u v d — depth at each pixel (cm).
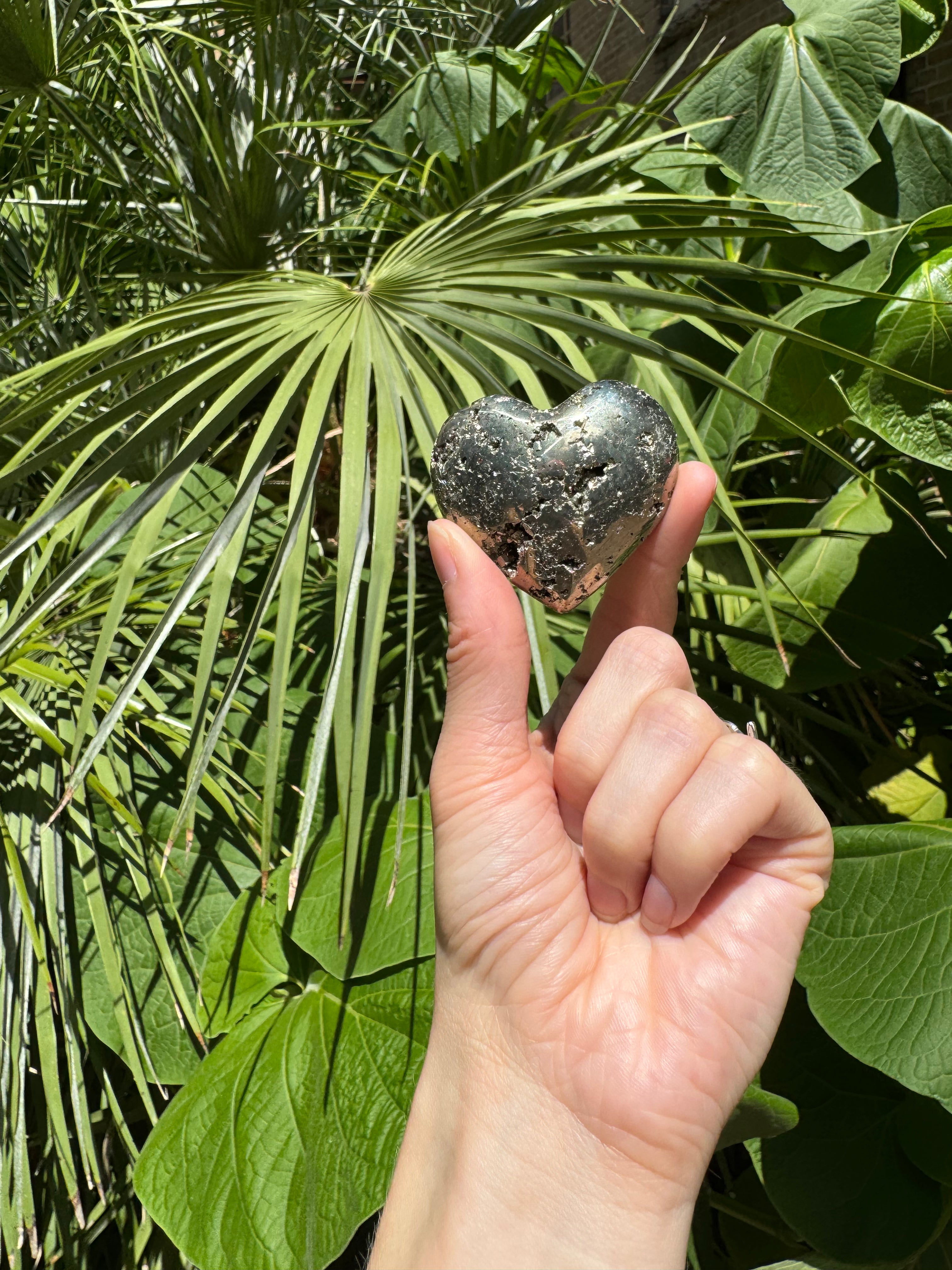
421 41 60
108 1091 32
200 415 49
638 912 18
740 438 39
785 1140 32
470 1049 18
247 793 36
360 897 32
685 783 16
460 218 39
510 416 18
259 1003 32
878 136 45
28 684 37
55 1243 34
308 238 52
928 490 48
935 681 46
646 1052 17
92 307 49
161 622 24
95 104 49
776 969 18
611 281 38
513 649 18
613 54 167
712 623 40
